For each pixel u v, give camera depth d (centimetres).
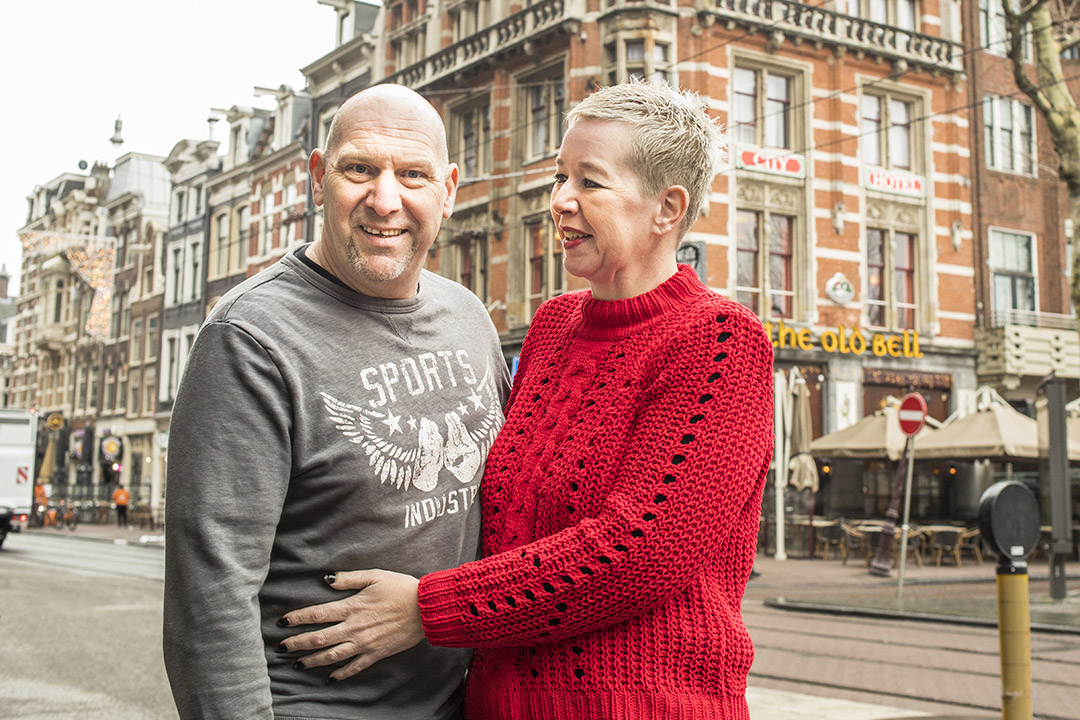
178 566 158
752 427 159
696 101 180
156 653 772
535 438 181
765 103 2073
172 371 3712
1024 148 2403
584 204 174
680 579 153
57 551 2059
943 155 2286
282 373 167
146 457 3800
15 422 2059
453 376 189
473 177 2322
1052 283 2402
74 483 4259
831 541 1842
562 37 2058
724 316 165
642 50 1961
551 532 168
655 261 178
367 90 182
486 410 193
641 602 153
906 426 1101
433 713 176
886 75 2211
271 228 3123
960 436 1611
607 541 152
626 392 168
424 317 190
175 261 3756
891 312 2192
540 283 2134
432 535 177
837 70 2139
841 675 659
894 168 2236
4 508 2039
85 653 771
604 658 158
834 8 2191
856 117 2166
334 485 169
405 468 175
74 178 5128
